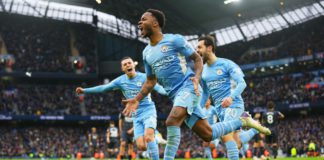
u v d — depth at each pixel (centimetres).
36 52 6931
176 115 701
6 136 5962
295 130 5619
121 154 2002
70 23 7369
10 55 6650
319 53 6022
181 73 728
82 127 6700
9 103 6138
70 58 7150
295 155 4462
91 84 7406
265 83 6500
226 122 775
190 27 6862
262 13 6397
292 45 6444
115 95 6881
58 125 6606
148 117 1154
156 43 734
